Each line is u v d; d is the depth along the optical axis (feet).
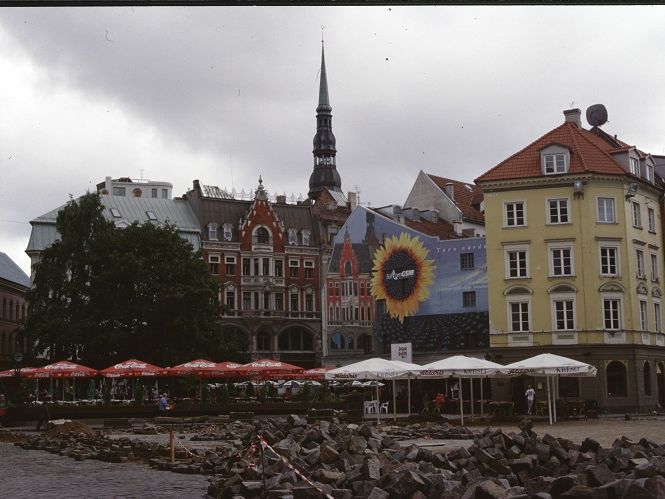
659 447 69.87
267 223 355.36
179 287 246.47
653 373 232.12
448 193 339.77
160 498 65.77
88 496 68.44
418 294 278.05
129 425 158.71
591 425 156.25
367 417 183.01
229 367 197.77
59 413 178.40
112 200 345.10
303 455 73.56
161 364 245.24
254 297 347.97
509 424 160.04
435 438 122.93
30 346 268.21
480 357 263.70
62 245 266.36
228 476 73.56
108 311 247.50
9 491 72.84
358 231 301.63
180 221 346.74
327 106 554.05
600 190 229.25
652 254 241.55
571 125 244.42
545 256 230.07
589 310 224.74
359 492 55.72
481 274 268.21
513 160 238.27
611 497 43.88
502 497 46.47
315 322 356.79
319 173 550.36
